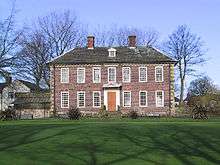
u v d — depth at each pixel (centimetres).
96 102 6109
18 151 2064
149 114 5975
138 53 6197
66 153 2022
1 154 1983
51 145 2236
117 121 4209
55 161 1845
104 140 2388
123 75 6106
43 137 2505
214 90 9850
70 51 6338
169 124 3362
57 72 6194
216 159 1923
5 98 8350
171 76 6038
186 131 2745
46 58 7669
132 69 6097
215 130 2797
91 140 2383
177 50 7819
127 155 1992
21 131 2814
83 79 6141
